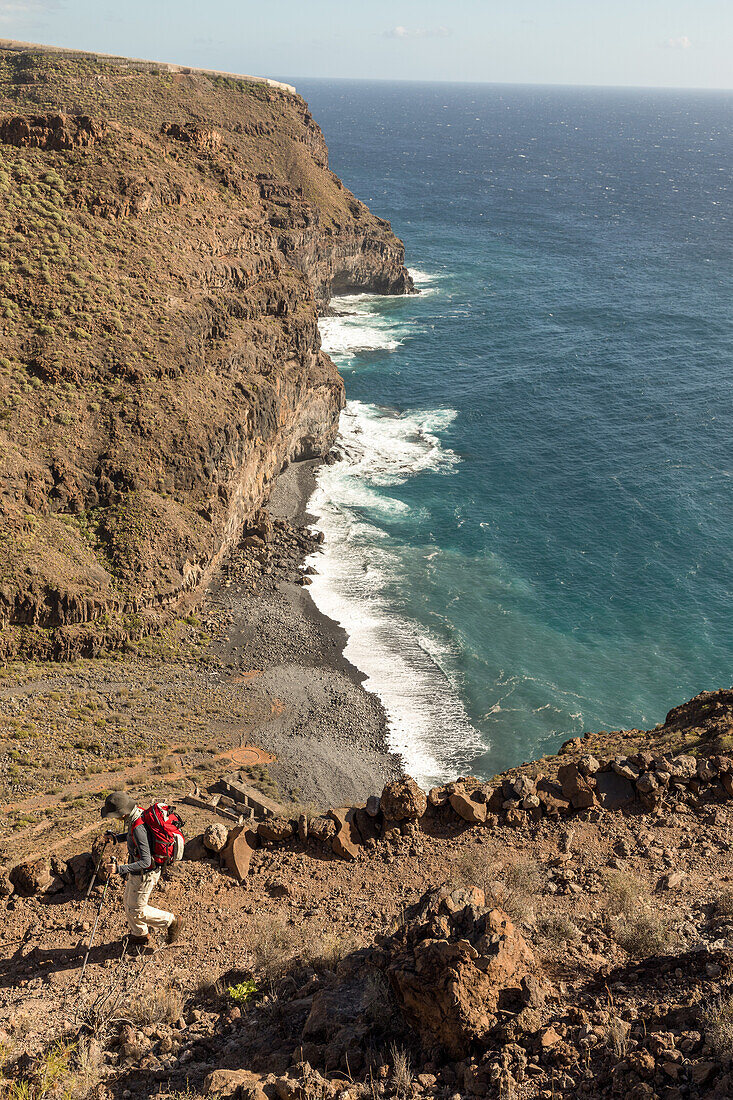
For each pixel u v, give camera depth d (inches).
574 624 2438.5
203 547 2326.5
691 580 2667.3
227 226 3161.9
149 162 3061.0
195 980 342.6
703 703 770.8
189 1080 265.6
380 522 2945.4
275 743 1817.2
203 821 1114.1
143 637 2139.5
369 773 1792.6
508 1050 243.0
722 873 420.5
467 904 288.5
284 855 455.8
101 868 432.1
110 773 1578.5
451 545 2822.3
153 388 2458.2
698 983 270.7
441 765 1868.8
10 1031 308.5
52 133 2938.0
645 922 329.7
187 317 2677.2
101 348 2452.0
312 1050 261.7
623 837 463.5
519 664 2246.6
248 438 2706.7
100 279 2600.9
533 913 343.3
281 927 369.4
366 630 2338.8
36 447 2222.0
